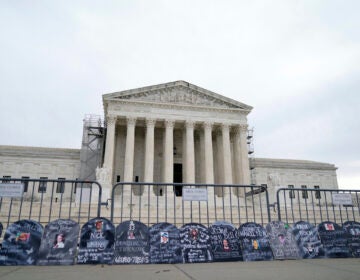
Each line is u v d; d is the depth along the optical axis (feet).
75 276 25.54
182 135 178.60
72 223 34.09
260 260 34.96
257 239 36.47
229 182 155.63
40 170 188.24
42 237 32.76
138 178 169.07
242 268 29.58
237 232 36.63
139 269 29.17
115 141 172.24
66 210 73.82
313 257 36.81
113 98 155.02
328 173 232.94
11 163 185.88
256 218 70.03
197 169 178.29
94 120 185.57
